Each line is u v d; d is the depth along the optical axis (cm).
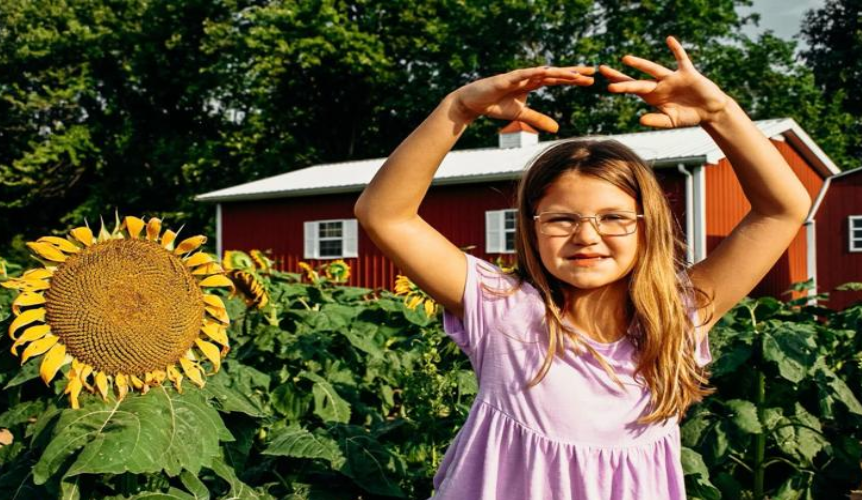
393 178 212
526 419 216
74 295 259
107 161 3297
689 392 225
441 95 3180
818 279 1864
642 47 3089
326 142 3466
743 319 479
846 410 432
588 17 3234
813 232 1856
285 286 627
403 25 3244
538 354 218
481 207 1831
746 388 432
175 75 3378
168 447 257
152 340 265
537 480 213
